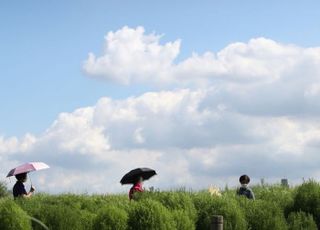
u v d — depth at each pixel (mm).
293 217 16891
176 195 16250
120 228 14477
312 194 17453
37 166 20094
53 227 14703
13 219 14055
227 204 16188
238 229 15836
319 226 17109
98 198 20016
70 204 18375
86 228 15000
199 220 15953
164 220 14695
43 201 18812
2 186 29375
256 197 19781
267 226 16297
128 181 18062
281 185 23344
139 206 14773
